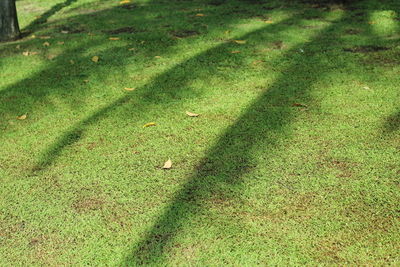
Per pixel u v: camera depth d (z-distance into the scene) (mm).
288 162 3203
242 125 3740
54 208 2881
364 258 2363
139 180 3104
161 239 2568
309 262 2357
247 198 2859
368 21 6383
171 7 7844
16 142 3717
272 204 2795
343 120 3727
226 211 2756
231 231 2596
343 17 6660
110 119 3996
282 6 7496
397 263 2320
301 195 2861
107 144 3588
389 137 3441
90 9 8062
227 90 4426
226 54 5355
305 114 3857
